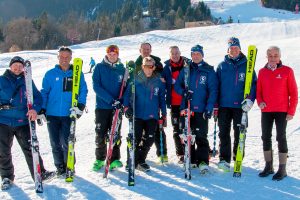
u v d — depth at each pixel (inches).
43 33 3149.6
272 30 2166.6
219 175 211.0
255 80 214.5
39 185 191.2
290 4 5472.4
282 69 200.1
